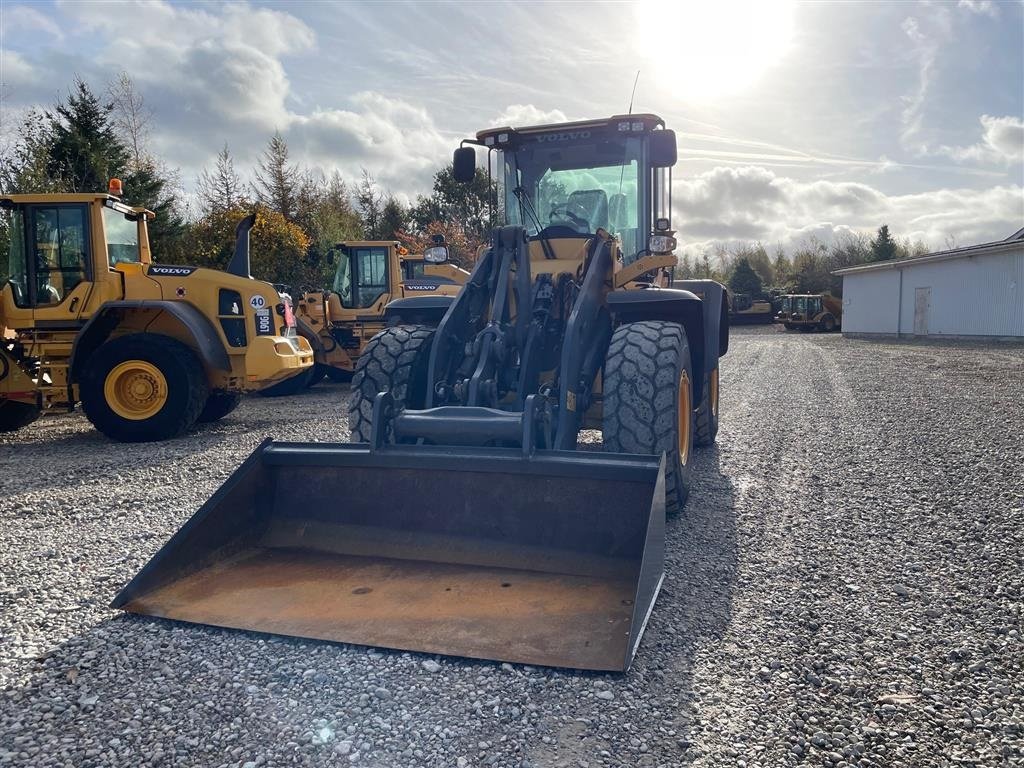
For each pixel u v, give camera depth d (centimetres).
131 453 699
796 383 1223
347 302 1374
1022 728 230
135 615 306
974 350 1994
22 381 800
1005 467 559
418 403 462
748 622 302
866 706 243
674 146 518
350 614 295
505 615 292
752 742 223
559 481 336
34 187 2016
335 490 366
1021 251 2388
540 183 570
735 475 559
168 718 236
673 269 626
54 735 227
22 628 299
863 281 3266
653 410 411
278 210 3103
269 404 1115
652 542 295
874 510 458
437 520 352
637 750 220
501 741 223
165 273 823
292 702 243
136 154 2717
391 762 214
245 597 312
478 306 463
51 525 449
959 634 292
